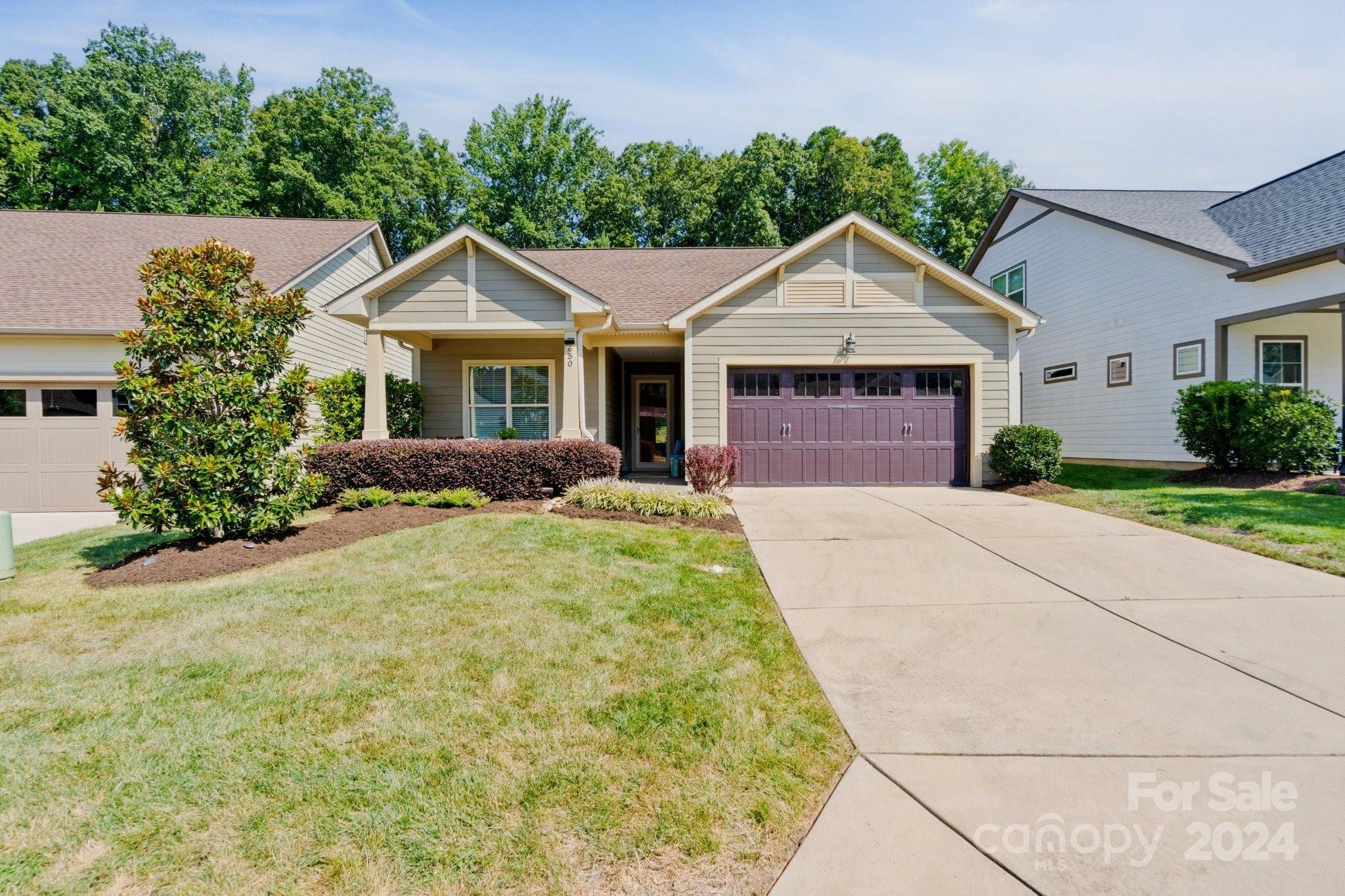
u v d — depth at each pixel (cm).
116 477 522
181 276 539
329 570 491
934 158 3219
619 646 345
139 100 2358
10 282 1045
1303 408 864
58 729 259
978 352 1027
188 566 500
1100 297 1298
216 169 2438
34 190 2186
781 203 2967
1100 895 178
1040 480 964
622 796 218
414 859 189
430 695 287
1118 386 1252
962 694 300
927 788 227
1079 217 1345
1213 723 272
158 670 314
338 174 2700
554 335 1028
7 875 183
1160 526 666
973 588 462
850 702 291
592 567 495
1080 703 290
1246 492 809
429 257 914
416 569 491
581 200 3031
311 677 305
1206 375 1058
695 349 1037
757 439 1041
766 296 1037
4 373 959
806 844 198
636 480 1208
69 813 208
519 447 835
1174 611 411
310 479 601
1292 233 991
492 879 183
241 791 219
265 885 180
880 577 490
